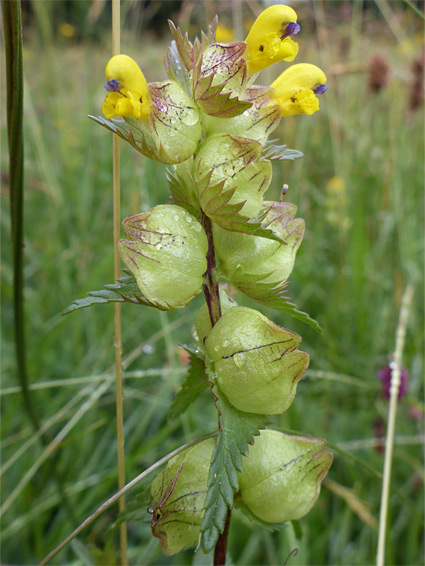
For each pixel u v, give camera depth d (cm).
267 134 8
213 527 6
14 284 11
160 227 7
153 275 7
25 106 27
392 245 24
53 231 24
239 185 7
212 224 8
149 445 16
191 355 8
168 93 7
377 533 14
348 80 31
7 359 20
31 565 15
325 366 19
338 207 25
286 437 8
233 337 7
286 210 8
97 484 16
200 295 23
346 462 17
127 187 26
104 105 7
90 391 16
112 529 9
